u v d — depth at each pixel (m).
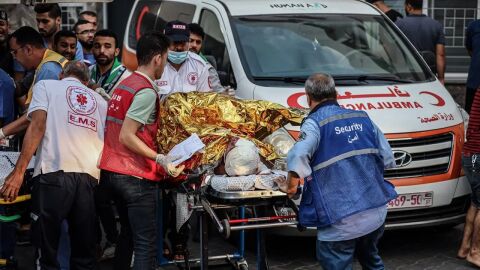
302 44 7.75
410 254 7.08
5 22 8.09
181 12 8.86
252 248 7.15
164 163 5.27
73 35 7.76
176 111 5.78
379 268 5.50
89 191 5.62
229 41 7.66
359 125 5.25
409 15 9.52
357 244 5.44
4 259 6.43
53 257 5.63
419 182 6.68
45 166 5.53
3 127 6.03
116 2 12.83
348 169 5.15
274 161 5.69
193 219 7.48
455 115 7.13
